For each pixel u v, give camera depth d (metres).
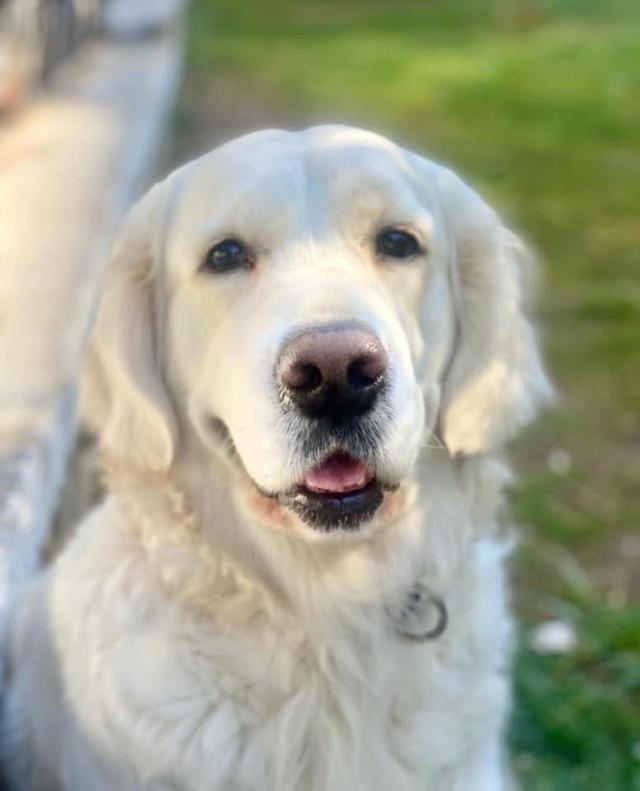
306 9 5.38
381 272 0.77
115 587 0.79
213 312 0.77
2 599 0.87
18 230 1.51
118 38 3.24
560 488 1.40
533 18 4.84
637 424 1.57
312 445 0.71
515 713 1.04
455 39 4.54
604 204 2.50
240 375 0.72
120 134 2.05
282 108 3.23
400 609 0.80
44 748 0.83
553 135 3.04
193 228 0.77
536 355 0.84
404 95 3.48
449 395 0.82
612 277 2.09
